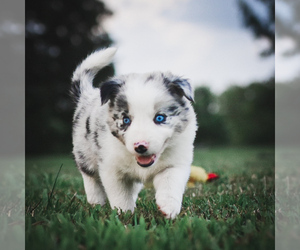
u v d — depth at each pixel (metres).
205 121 16.22
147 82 3.05
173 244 2.10
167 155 3.16
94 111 3.60
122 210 3.23
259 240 2.20
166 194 3.04
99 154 3.37
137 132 2.80
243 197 3.57
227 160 8.88
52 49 14.67
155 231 2.45
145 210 3.21
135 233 2.23
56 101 14.41
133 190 3.54
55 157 12.60
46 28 14.54
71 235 2.29
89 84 4.32
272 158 9.28
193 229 2.39
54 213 2.91
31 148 13.73
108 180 3.32
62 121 14.31
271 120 15.79
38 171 6.95
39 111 14.10
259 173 5.62
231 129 16.23
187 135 3.20
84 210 3.11
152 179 3.35
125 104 2.93
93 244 2.11
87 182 3.98
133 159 3.20
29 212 2.97
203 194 4.17
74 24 14.52
